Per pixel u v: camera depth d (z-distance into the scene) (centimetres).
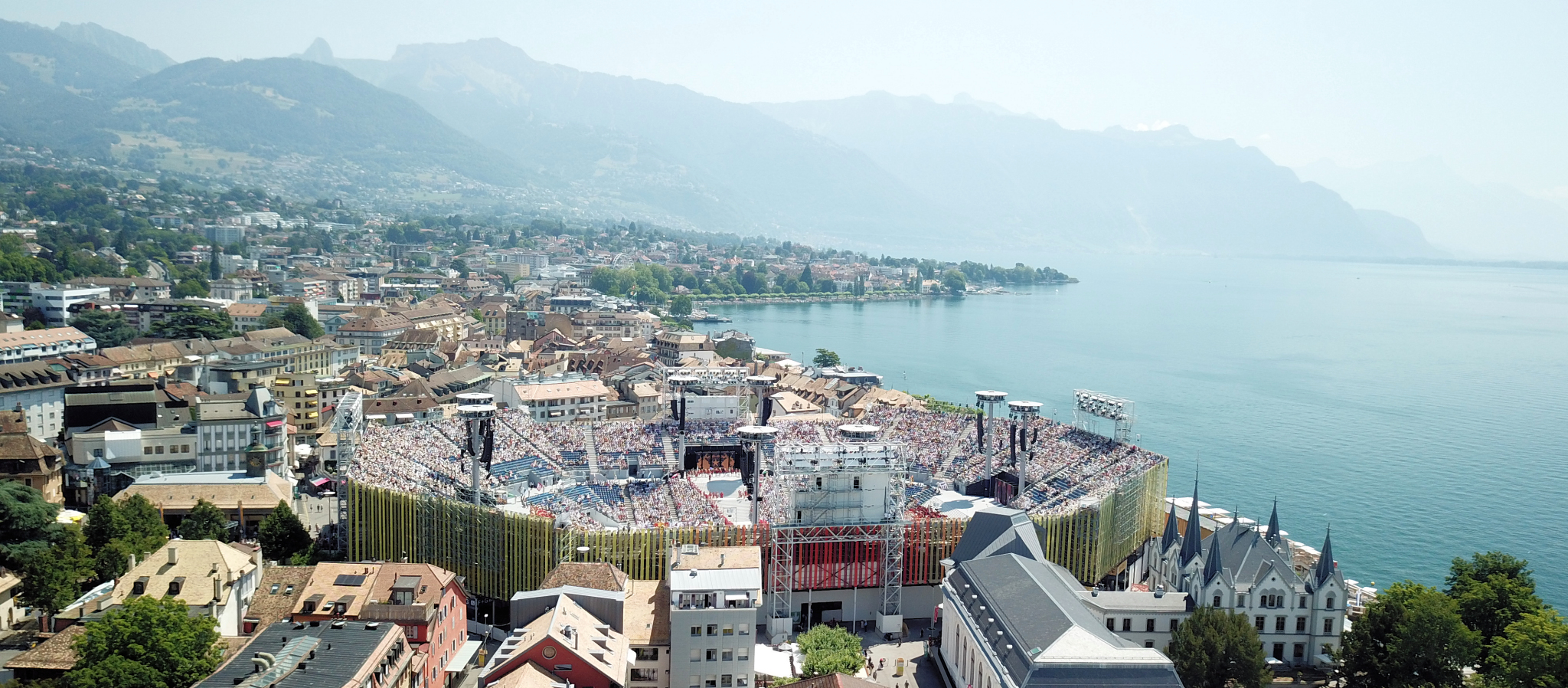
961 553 17275
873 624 18238
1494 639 14625
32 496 16688
